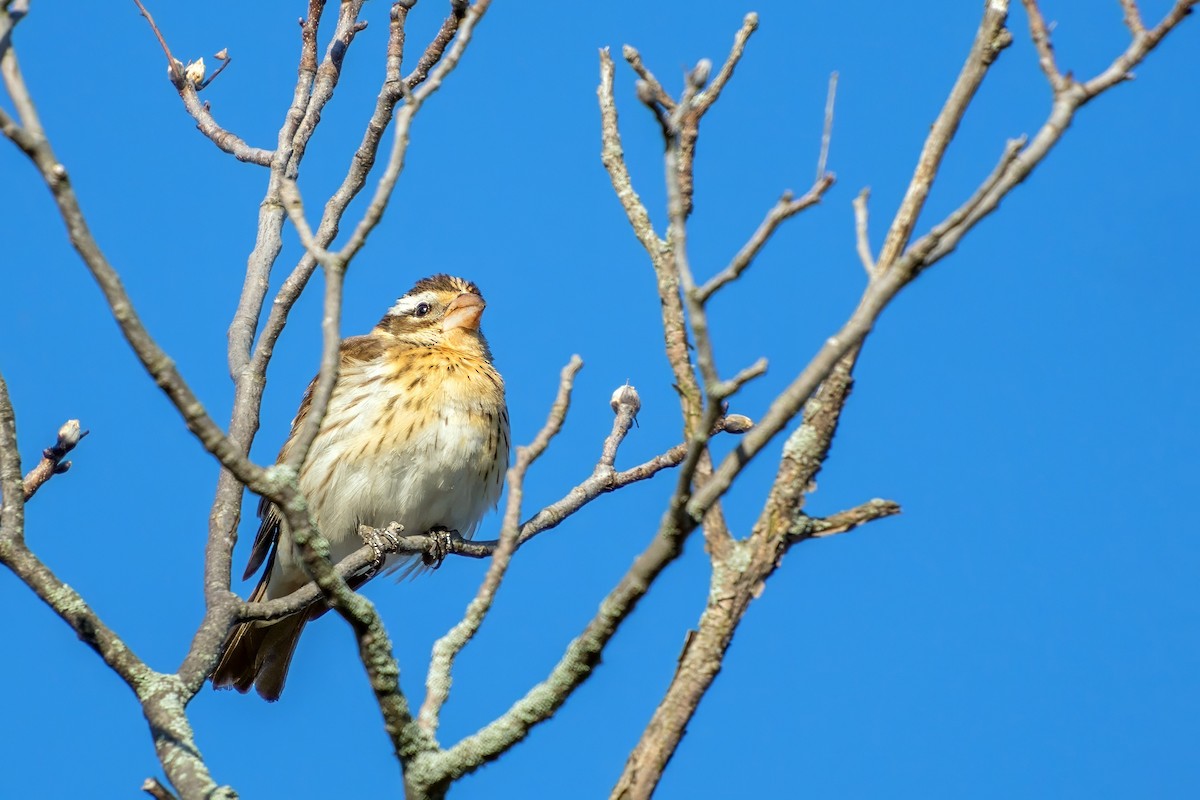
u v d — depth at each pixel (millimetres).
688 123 9047
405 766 7957
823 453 8180
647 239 8914
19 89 7250
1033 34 7195
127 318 7621
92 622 9117
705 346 6938
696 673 7898
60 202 7375
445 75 7879
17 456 9578
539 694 7910
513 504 7953
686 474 7156
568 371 8039
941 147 7848
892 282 6855
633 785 7754
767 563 8070
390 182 7859
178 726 8828
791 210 6738
